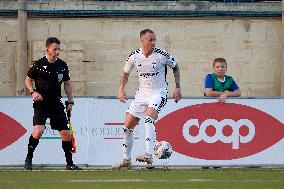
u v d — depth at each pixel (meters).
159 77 33.16
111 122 35.69
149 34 32.62
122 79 33.91
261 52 49.44
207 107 35.97
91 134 35.62
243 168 35.69
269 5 49.31
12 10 48.62
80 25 49.12
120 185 25.41
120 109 35.72
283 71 48.72
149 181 27.09
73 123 35.53
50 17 48.97
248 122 36.16
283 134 36.31
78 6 49.06
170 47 49.38
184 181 27.19
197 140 35.91
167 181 27.16
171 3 49.34
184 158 35.81
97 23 49.16
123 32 49.28
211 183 26.45
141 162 35.50
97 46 49.25
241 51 49.41
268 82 49.41
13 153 35.69
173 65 33.41
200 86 49.41
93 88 49.22
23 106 35.69
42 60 33.91
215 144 36.00
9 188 24.44
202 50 49.44
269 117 36.28
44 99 33.97
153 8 49.25
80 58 49.06
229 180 27.81
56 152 35.56
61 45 48.94
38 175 30.03
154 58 32.88
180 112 35.81
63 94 47.91
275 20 49.31
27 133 35.72
